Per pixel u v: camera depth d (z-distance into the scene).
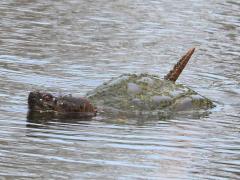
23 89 64.94
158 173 46.19
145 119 59.38
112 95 63.03
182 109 62.81
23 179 43.00
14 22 95.94
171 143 53.09
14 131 52.81
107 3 116.06
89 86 68.50
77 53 82.31
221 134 56.44
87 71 74.56
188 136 55.25
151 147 51.72
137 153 50.12
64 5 111.44
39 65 75.12
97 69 75.88
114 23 101.12
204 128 57.84
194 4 120.75
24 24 95.25
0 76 68.88
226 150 52.38
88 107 59.62
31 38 87.62
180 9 115.56
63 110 58.94
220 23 107.38
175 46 90.81
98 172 45.44
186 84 73.12
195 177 46.03
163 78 67.81
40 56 79.06
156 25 102.12
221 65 83.25
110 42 89.69
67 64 76.69
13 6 106.94
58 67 75.06
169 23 104.25
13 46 82.62
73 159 47.56
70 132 53.78
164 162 48.56
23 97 62.28
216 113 62.84
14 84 66.50
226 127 58.62
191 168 47.78
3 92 63.25
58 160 47.09
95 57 81.25
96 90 64.19
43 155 47.84
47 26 95.44
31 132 52.88
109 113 60.16
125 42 90.44
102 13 107.38
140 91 63.44
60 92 64.75
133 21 103.44
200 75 77.75
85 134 53.62
